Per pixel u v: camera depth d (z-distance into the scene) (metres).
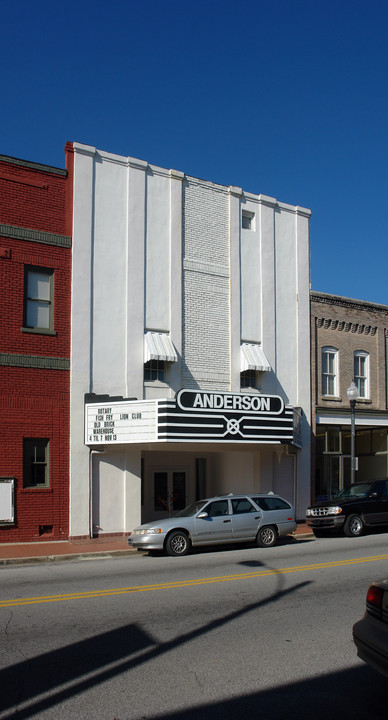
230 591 10.48
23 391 17.59
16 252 17.88
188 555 15.23
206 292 21.47
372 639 5.65
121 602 9.70
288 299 23.67
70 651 7.21
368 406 25.67
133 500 18.97
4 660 6.90
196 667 6.66
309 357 23.91
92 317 18.91
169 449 19.44
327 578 11.51
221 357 21.50
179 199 21.05
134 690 6.03
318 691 6.03
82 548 16.38
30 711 5.55
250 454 22.42
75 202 18.97
